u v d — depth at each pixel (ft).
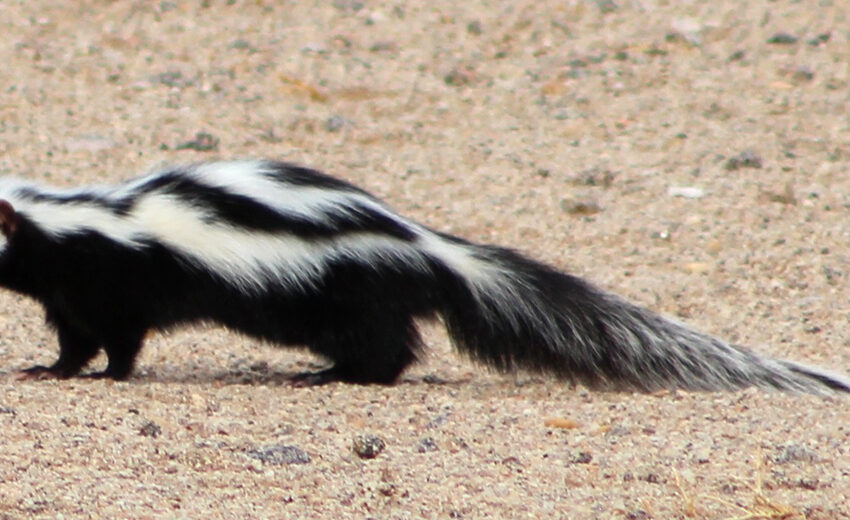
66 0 91.76
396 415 40.75
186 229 47.19
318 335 47.67
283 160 71.92
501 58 85.97
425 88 81.71
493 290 48.19
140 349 48.37
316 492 32.89
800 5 92.02
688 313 55.88
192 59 84.64
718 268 60.23
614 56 85.81
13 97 78.18
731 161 71.46
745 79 82.33
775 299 57.26
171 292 47.52
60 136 73.51
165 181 48.62
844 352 51.57
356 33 88.74
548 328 48.16
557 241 63.52
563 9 91.97
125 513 31.07
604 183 69.56
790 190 67.92
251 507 31.81
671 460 35.58
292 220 47.11
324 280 47.06
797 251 61.82
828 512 31.81
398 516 31.45
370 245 47.16
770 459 35.50
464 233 64.39
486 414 41.01
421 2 93.30
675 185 69.26
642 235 63.77
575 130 76.43
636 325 48.01
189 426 38.17
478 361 48.88
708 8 91.97
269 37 87.86
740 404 42.96
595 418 40.65
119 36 87.25
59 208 47.32
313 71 83.30
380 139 75.41
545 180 70.18
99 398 41.37
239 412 40.50
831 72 82.84
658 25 89.56
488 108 79.46
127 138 73.77
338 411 41.16
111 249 47.09
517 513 31.71
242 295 47.26
